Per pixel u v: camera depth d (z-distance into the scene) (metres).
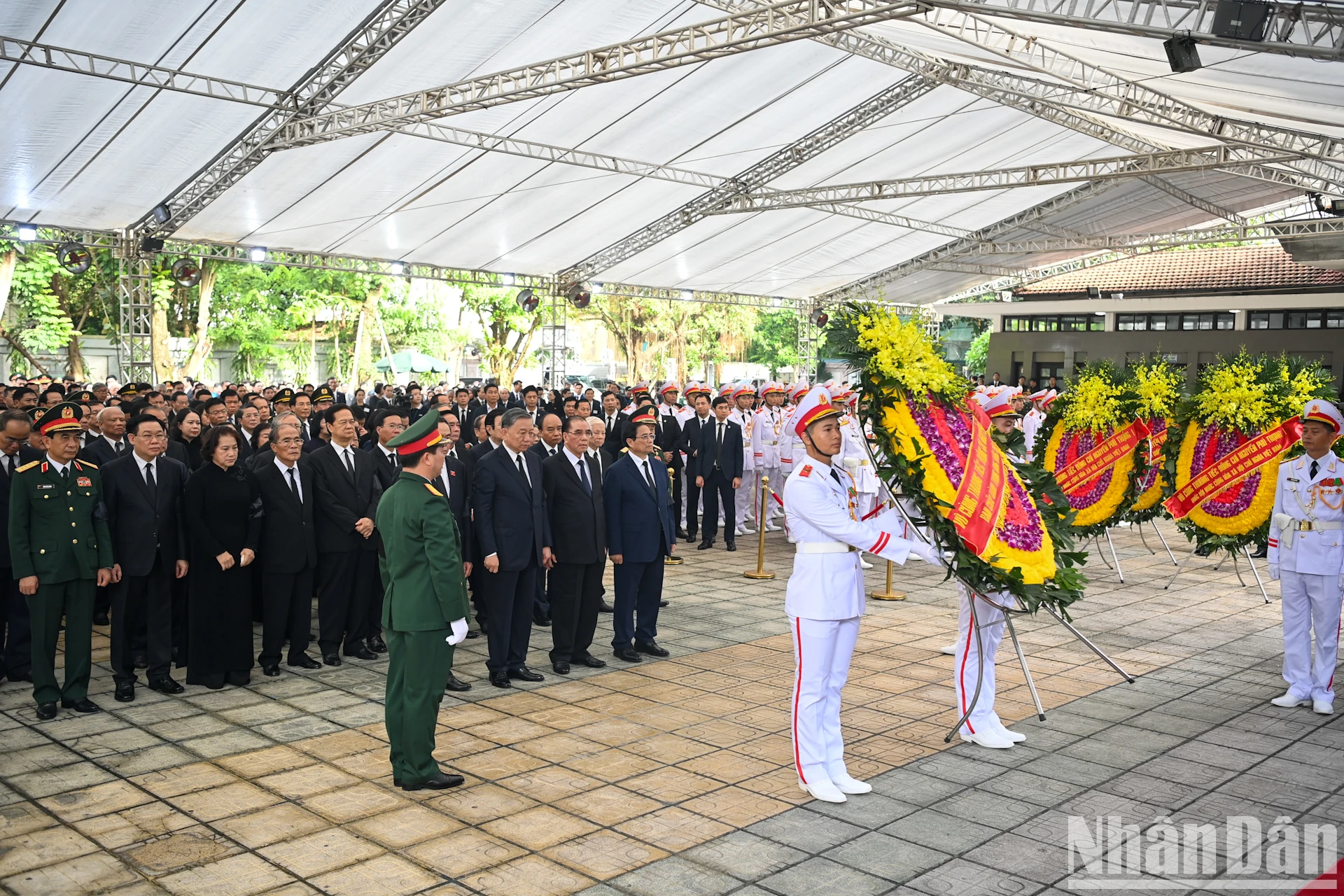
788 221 23.67
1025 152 22.03
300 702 7.06
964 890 4.42
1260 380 10.85
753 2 13.77
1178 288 28.53
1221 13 8.12
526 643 7.74
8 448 7.39
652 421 8.26
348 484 8.02
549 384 26.58
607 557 8.48
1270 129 15.90
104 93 13.83
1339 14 7.71
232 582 7.38
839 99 18.08
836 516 5.46
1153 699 7.32
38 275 26.88
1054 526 6.57
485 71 15.12
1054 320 31.66
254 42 13.55
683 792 5.52
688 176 20.30
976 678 6.39
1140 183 24.52
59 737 6.31
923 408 6.22
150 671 7.29
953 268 30.44
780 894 4.38
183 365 31.69
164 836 4.91
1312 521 6.98
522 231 21.30
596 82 14.09
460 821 5.11
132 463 7.21
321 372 38.56
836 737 5.63
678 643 8.81
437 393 20.75
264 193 17.45
